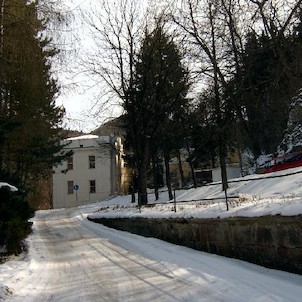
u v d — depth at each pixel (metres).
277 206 8.05
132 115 26.69
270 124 17.25
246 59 10.41
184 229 12.37
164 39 26.33
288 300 5.85
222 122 12.15
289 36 9.62
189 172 55.41
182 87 25.23
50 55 14.83
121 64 26.66
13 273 9.50
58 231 21.98
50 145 27.34
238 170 44.72
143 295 7.15
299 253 7.28
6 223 12.58
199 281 7.68
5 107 15.95
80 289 8.01
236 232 9.34
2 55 14.05
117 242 15.32
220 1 16.34
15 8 13.28
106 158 55.97
